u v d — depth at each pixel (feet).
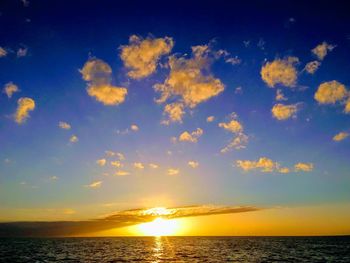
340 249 363.15
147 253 319.06
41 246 463.01
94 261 241.35
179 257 271.49
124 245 504.84
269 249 369.09
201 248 401.90
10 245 488.44
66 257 276.21
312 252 318.24
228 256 277.44
